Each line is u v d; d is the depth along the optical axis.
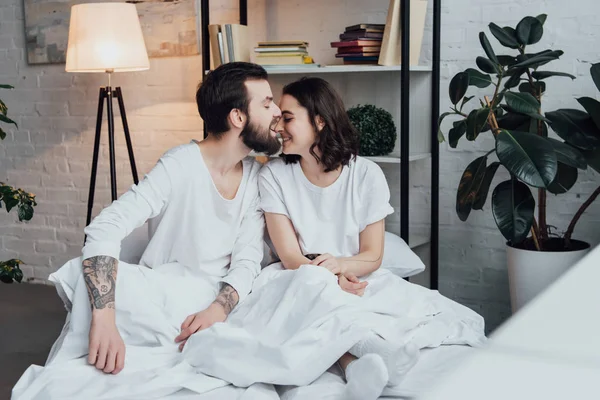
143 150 3.78
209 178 2.09
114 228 1.88
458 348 1.82
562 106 2.82
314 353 1.63
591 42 2.75
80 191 3.97
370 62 2.93
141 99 3.75
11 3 3.98
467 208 2.65
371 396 1.47
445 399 0.18
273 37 3.42
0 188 3.17
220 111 2.09
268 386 1.63
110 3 3.18
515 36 2.56
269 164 2.26
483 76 2.63
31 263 4.17
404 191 2.77
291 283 1.85
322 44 3.30
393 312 1.85
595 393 0.17
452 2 2.98
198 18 3.54
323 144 2.14
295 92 2.17
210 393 1.60
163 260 2.14
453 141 2.60
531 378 0.18
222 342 1.66
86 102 3.88
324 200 2.21
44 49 3.92
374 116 2.94
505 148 2.39
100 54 3.16
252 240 2.18
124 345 1.71
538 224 2.90
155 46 3.65
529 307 0.20
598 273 0.22
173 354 1.78
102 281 1.76
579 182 2.82
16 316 3.54
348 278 2.00
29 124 4.05
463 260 3.10
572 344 0.18
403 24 2.71
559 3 2.79
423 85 3.08
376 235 2.20
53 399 1.56
